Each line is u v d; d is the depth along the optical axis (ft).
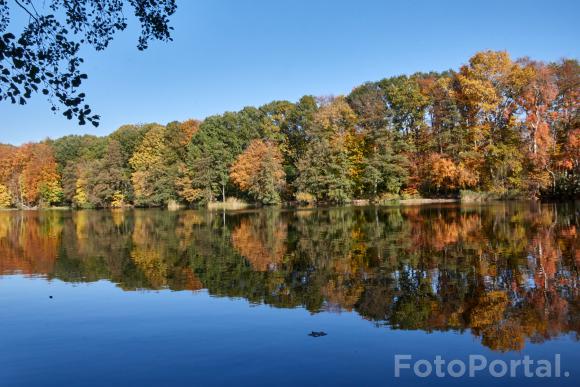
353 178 192.95
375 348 26.66
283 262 55.52
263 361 24.97
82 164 279.28
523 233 71.56
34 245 80.18
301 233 86.38
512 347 26.55
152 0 28.68
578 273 43.57
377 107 184.44
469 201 163.12
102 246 76.74
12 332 30.63
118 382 22.81
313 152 188.75
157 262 58.54
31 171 278.46
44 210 260.42
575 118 154.10
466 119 174.70
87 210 244.01
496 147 162.20
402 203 172.86
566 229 74.28
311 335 28.91
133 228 112.78
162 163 254.27
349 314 33.35
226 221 123.54
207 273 50.03
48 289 43.75
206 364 24.68
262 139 227.61
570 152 144.56
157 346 27.53
